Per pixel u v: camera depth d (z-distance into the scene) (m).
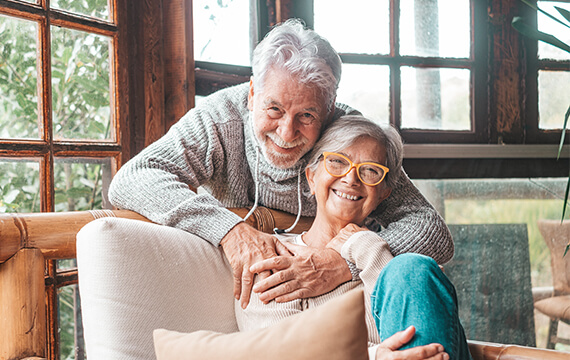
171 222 1.47
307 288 1.39
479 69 2.79
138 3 2.09
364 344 0.99
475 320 2.86
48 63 1.81
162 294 1.28
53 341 1.81
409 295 1.15
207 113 1.71
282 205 1.78
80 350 1.91
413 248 1.58
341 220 1.51
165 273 1.30
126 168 1.58
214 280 1.41
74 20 1.88
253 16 2.48
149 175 1.54
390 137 1.54
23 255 1.27
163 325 1.27
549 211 2.90
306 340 0.99
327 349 0.98
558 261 2.89
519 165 2.81
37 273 1.29
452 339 1.13
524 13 2.82
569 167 2.85
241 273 1.42
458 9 2.78
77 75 1.91
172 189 1.51
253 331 1.07
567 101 2.87
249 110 1.71
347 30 2.63
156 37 2.14
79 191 1.92
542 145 2.80
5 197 1.72
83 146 1.91
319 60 1.47
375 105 2.69
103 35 1.98
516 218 2.88
